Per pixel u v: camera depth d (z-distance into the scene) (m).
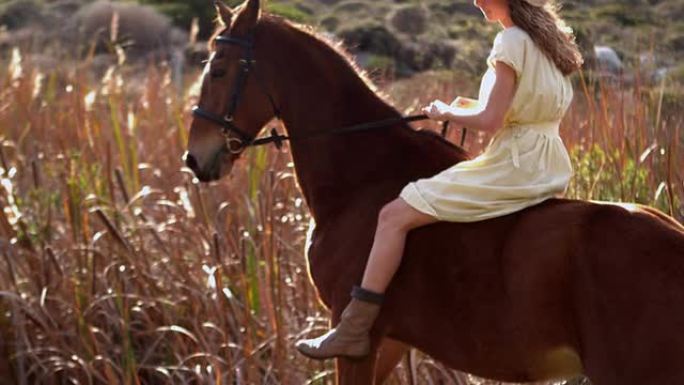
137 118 10.78
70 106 11.12
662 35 10.74
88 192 9.59
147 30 19.55
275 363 7.56
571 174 5.92
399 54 14.73
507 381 5.75
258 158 9.28
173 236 8.87
